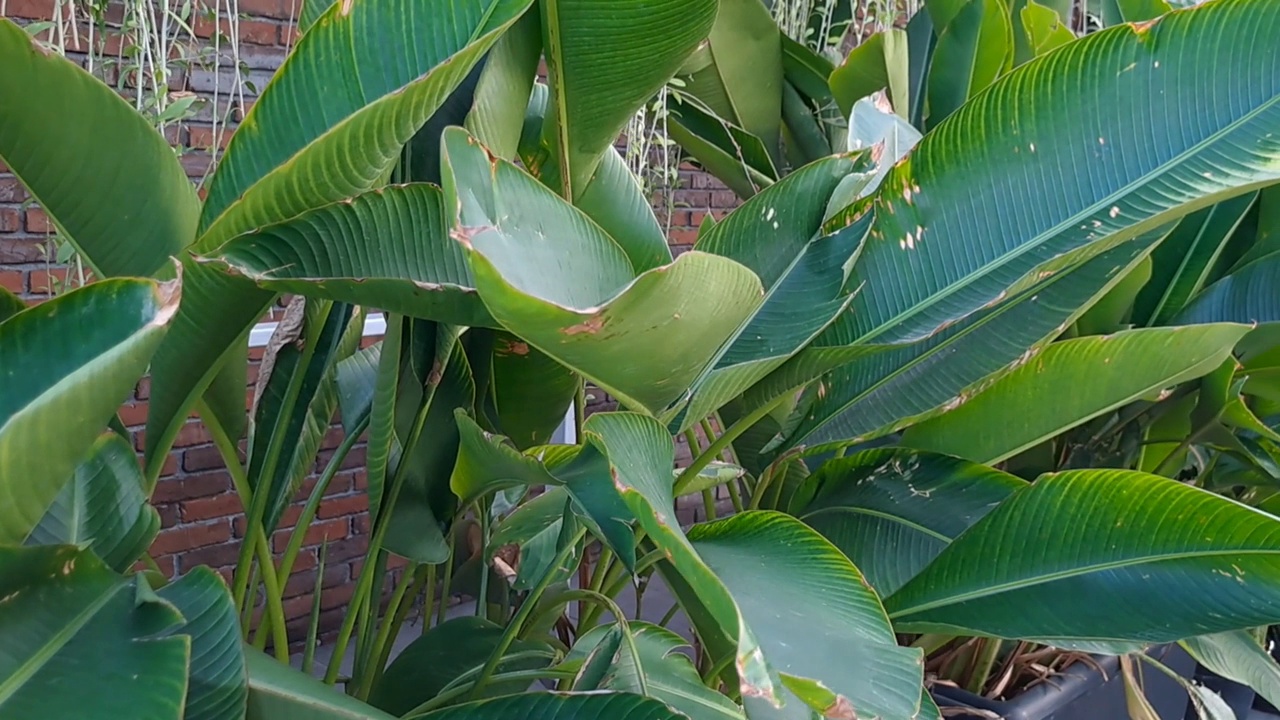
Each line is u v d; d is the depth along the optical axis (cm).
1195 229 182
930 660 209
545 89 144
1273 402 206
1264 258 175
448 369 139
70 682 83
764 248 129
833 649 89
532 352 145
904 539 142
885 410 134
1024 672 207
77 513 107
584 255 92
